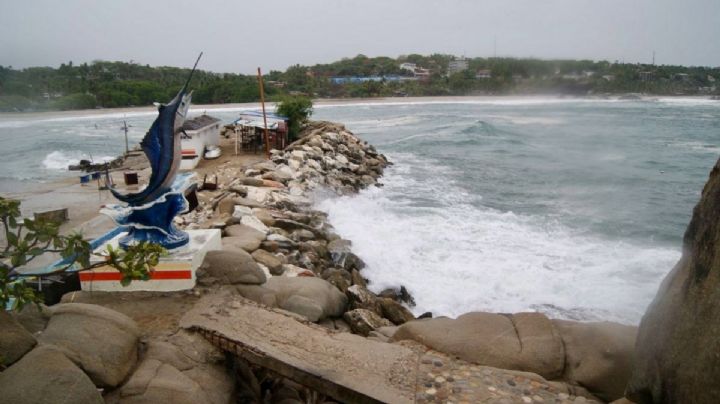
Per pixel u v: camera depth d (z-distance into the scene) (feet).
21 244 16.81
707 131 155.94
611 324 24.99
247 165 74.59
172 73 384.88
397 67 441.27
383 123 189.78
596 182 82.43
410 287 41.04
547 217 61.31
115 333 20.26
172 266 26.84
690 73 340.39
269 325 24.13
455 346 24.21
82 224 45.68
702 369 15.23
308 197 62.64
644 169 93.66
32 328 19.86
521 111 226.38
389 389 20.40
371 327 30.94
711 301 15.70
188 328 23.24
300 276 34.22
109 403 18.65
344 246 46.09
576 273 43.62
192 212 49.06
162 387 19.10
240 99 313.32
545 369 23.06
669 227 57.72
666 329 17.89
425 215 60.80
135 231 27.37
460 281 42.14
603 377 22.18
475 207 66.03
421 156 111.75
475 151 117.19
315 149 85.51
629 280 42.29
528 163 100.48
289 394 23.52
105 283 26.71
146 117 244.63
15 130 193.67
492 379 21.65
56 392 16.38
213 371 21.89
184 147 74.38
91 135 171.01
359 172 85.05
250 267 29.30
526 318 25.82
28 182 76.95
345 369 21.40
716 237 16.43
